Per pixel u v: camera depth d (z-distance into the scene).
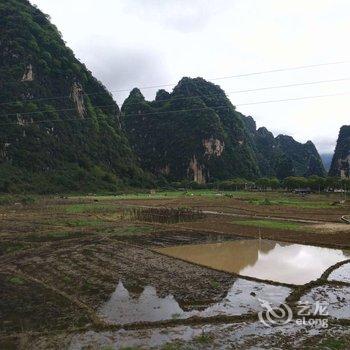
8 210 51.53
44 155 110.69
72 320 13.84
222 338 12.37
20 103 114.75
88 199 75.69
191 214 46.38
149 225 38.50
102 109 157.12
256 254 25.14
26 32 129.62
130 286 17.91
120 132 160.50
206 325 13.41
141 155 187.12
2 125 109.19
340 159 187.00
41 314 14.43
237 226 37.69
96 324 13.34
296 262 22.92
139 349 11.66
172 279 19.05
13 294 16.75
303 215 48.00
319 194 105.44
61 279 19.08
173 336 12.55
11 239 29.86
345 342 12.00
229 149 182.25
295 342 12.03
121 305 15.39
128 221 41.62
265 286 17.94
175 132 184.00
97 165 127.44
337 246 26.98
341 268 21.22
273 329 13.05
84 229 35.25
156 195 99.06
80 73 144.88
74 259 23.39
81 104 139.25
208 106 195.12
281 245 28.14
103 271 20.59
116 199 78.12
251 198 81.94
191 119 182.38
